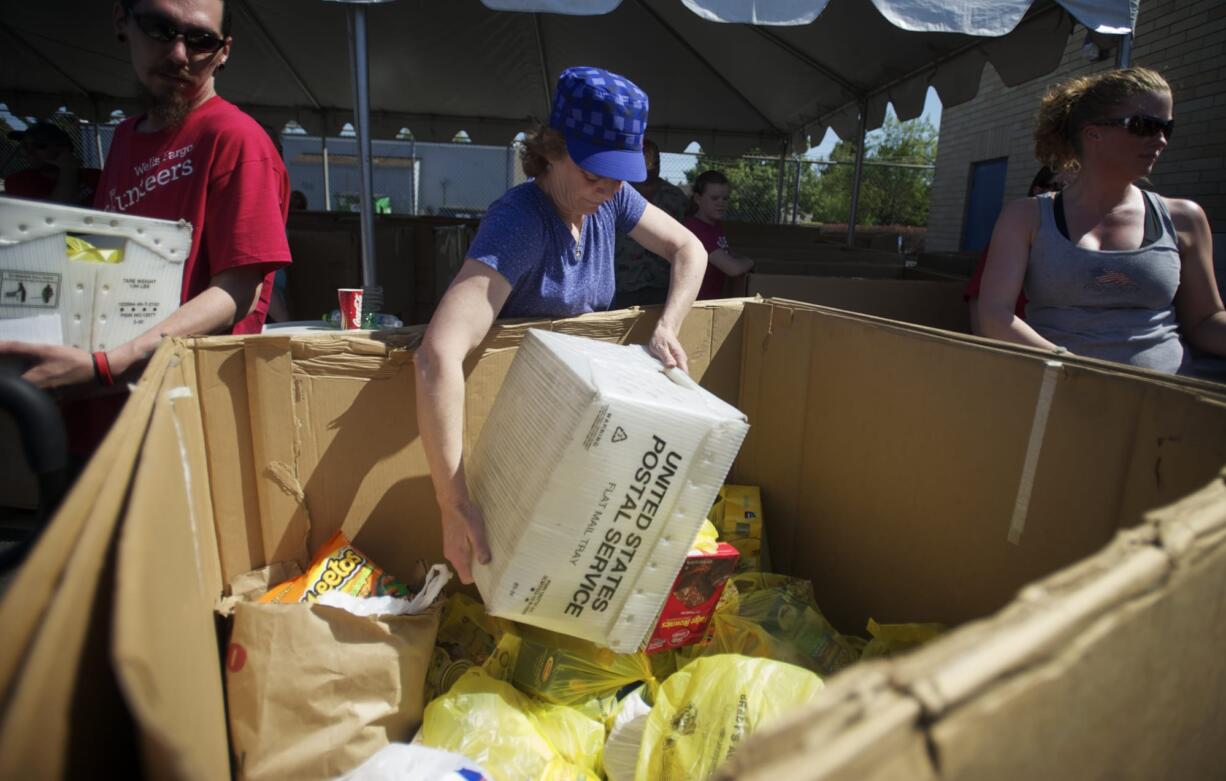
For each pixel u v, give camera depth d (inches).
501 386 57.2
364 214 124.6
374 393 54.4
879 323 61.0
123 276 50.2
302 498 52.9
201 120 59.4
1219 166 176.9
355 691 44.7
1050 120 75.8
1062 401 44.0
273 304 152.8
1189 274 73.4
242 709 42.8
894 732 14.5
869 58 196.7
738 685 45.7
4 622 16.3
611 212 63.6
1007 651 16.4
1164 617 20.5
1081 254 69.9
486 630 57.9
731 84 271.0
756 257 187.6
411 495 58.1
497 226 53.0
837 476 66.9
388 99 313.4
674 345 58.7
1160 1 196.9
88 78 281.9
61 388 47.6
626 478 43.1
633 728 49.4
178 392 39.8
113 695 21.0
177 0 55.6
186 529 34.7
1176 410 36.9
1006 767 17.0
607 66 265.0
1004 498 48.6
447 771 40.4
